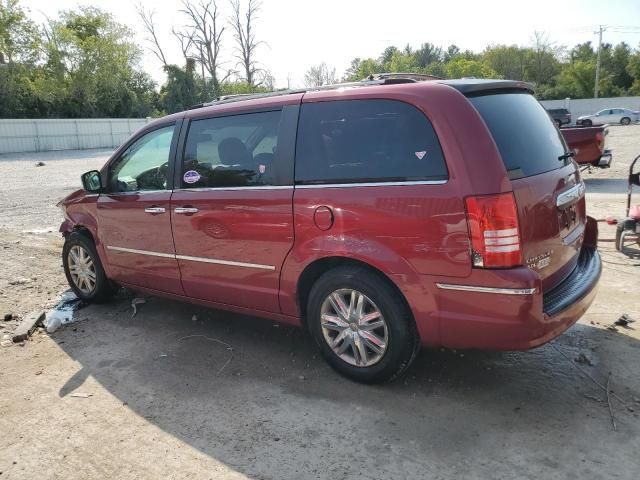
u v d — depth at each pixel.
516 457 2.78
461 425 3.08
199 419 3.28
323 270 3.62
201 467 2.83
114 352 4.27
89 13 50.31
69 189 15.30
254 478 2.73
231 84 51.72
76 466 2.88
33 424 3.29
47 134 39.12
